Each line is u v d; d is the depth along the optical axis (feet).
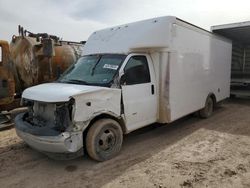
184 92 22.18
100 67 17.88
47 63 28.96
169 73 19.71
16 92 29.07
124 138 20.65
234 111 31.55
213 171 14.57
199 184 13.17
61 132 14.01
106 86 16.24
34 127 15.01
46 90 15.62
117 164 15.71
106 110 15.81
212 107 28.68
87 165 15.67
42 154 17.57
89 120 14.93
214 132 22.16
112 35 20.12
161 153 17.37
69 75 18.98
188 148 18.25
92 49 20.56
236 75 42.27
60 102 14.12
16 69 29.27
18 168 15.53
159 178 13.85
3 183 13.78
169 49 19.54
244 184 13.10
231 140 19.92
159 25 19.04
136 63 18.28
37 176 14.49
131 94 17.51
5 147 19.10
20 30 29.96
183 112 22.30
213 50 27.89
